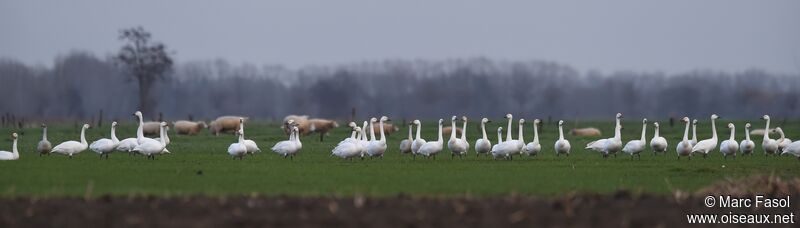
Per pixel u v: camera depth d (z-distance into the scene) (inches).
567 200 1275.8
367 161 1966.0
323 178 1572.3
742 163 1943.9
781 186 1435.8
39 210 1229.1
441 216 1203.9
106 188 1429.6
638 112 7293.3
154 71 6181.1
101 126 3855.8
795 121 4451.3
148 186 1456.7
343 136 3157.0
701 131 3403.1
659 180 1581.0
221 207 1250.0
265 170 1708.9
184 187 1445.6
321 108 7357.3
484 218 1194.0
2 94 6456.7
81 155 2113.7
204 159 1995.6
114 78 6875.0
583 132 3216.0
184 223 1158.3
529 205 1274.6
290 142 2068.2
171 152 2256.4
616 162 1956.2
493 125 3885.3
